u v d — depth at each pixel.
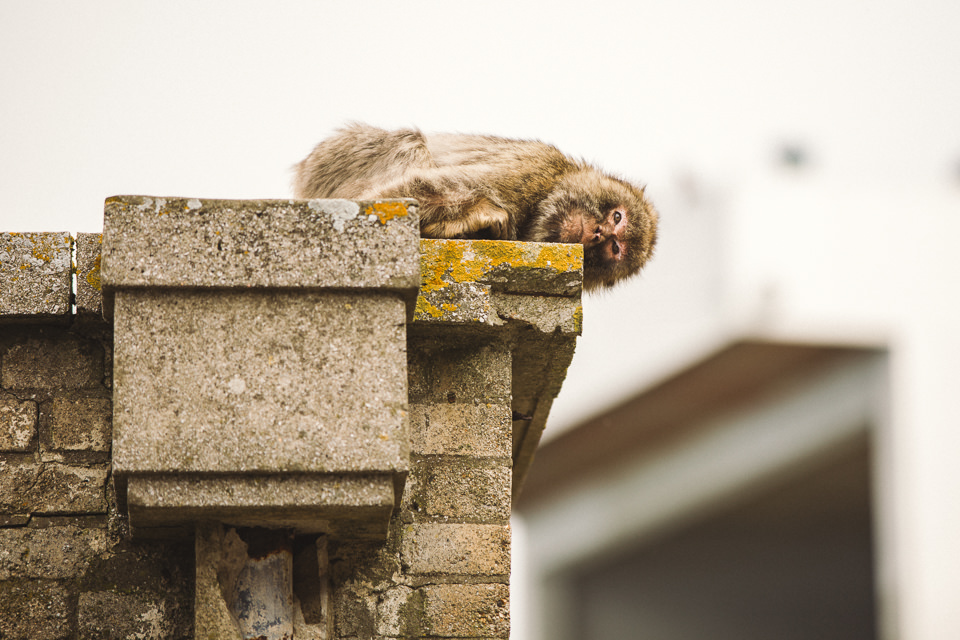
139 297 4.98
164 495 4.84
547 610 20.52
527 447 7.67
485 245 5.77
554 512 20.64
